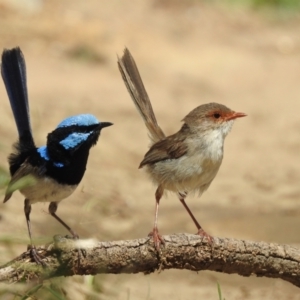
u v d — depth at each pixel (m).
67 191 9.21
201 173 10.24
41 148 9.12
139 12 26.78
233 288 11.65
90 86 21.02
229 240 9.02
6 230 11.99
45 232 12.25
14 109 9.89
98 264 8.76
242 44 26.48
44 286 8.80
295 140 19.30
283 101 22.11
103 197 14.73
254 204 15.27
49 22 24.09
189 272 12.20
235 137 19.50
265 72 24.31
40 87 20.42
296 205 15.20
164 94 21.62
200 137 10.16
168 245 8.88
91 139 9.17
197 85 22.72
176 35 25.88
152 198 15.41
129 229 13.52
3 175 11.64
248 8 29.77
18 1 24.66
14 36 22.94
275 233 13.48
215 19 27.91
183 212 14.70
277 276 9.17
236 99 22.00
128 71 11.45
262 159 18.09
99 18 25.27
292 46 26.78
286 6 30.33
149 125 11.36
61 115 18.36
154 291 11.23
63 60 22.41
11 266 8.63
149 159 10.35
